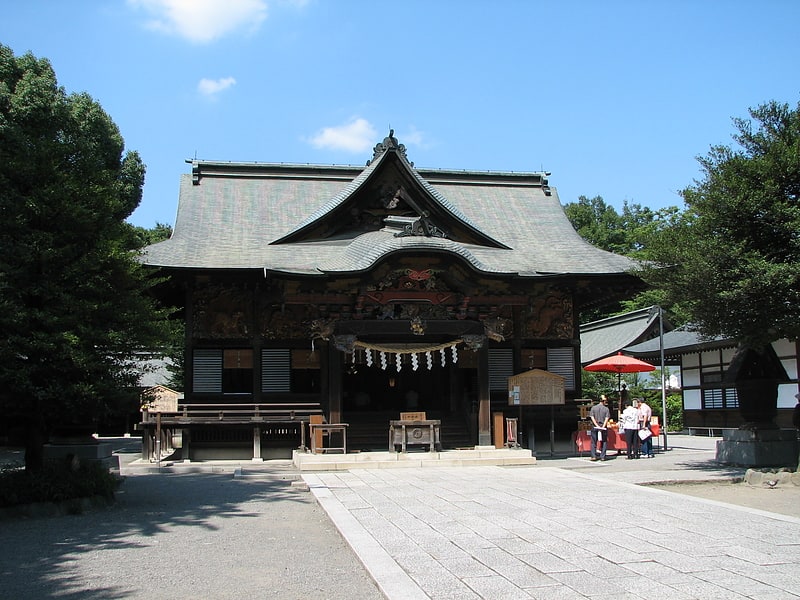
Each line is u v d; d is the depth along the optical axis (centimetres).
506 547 988
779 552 944
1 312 1298
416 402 2923
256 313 2598
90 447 1936
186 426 2345
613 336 5300
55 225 1420
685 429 4188
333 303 2392
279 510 1399
